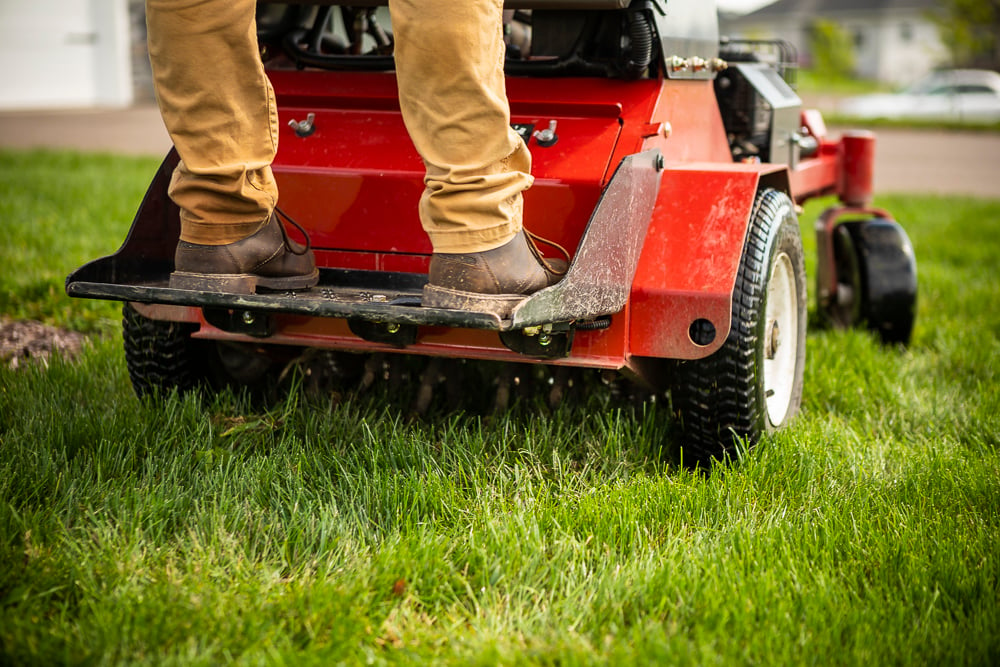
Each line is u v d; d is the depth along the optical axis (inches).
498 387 124.7
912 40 2252.7
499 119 89.4
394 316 88.7
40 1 799.7
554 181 106.3
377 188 110.5
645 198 104.3
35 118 714.2
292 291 105.3
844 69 1868.8
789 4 2384.4
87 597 80.1
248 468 103.4
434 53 87.0
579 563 88.7
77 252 226.7
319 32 131.9
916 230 315.0
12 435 110.8
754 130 157.9
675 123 118.9
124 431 112.5
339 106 117.9
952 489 106.6
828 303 183.5
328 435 115.4
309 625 77.2
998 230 314.3
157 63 94.9
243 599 81.3
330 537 91.1
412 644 77.1
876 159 634.2
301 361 126.6
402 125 114.5
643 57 110.1
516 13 142.1
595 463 112.5
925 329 185.6
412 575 85.2
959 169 579.8
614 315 103.1
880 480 109.7
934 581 86.3
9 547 86.3
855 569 88.7
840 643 77.4
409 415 123.4
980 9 1445.6
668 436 118.9
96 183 351.6
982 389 145.2
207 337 112.8
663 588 83.2
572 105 111.4
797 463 110.0
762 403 111.0
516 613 80.5
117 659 73.5
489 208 90.4
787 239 120.0
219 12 92.0
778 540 92.1
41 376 134.0
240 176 95.9
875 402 142.6
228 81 94.8
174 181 98.6
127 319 120.6
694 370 108.3
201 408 121.6
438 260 92.4
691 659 73.2
